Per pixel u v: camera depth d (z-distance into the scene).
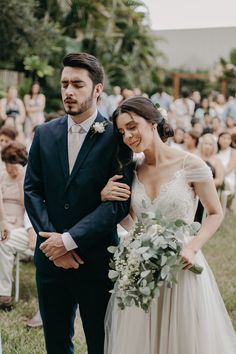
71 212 2.94
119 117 2.80
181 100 13.52
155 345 2.96
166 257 2.65
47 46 14.32
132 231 2.82
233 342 3.05
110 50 15.54
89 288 3.00
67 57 2.87
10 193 5.00
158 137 2.93
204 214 3.37
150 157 2.93
